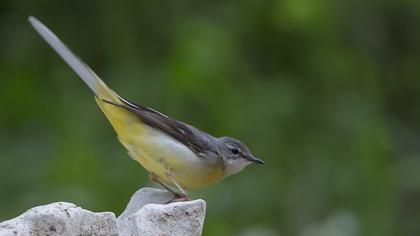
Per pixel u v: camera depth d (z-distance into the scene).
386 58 16.11
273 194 13.50
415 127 16.27
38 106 13.95
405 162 15.35
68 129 13.33
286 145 14.09
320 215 13.80
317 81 14.88
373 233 13.81
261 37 14.84
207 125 13.42
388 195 14.13
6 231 6.10
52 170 12.67
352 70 15.22
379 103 15.23
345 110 14.76
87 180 12.52
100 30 14.73
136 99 13.58
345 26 15.47
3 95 13.99
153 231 6.74
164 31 14.62
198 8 14.86
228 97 13.62
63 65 14.41
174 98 13.45
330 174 14.09
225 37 14.13
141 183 12.65
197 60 13.58
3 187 12.73
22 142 13.47
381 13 15.87
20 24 14.85
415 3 15.88
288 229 13.50
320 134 14.43
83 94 14.03
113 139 13.38
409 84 16.33
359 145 14.37
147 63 14.37
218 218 12.74
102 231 6.47
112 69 14.35
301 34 14.88
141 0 14.72
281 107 14.26
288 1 14.56
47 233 6.22
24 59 14.43
